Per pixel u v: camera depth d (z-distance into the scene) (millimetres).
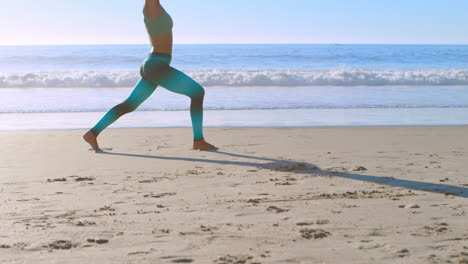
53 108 13273
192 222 3504
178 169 5832
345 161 6340
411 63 40875
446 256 2740
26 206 4035
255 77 20562
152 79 7258
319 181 5082
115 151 7305
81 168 5922
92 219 3600
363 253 2797
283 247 2914
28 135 8906
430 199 4273
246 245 2953
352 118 11602
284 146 7680
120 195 4465
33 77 20125
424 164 6117
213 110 13039
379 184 4922
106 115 7395
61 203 4152
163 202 4168
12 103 14195
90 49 56938
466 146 7648
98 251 2834
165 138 8656
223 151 7246
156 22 7121
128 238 3105
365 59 44375
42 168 5926
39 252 2818
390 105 14289
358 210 3855
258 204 4074
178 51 55812
